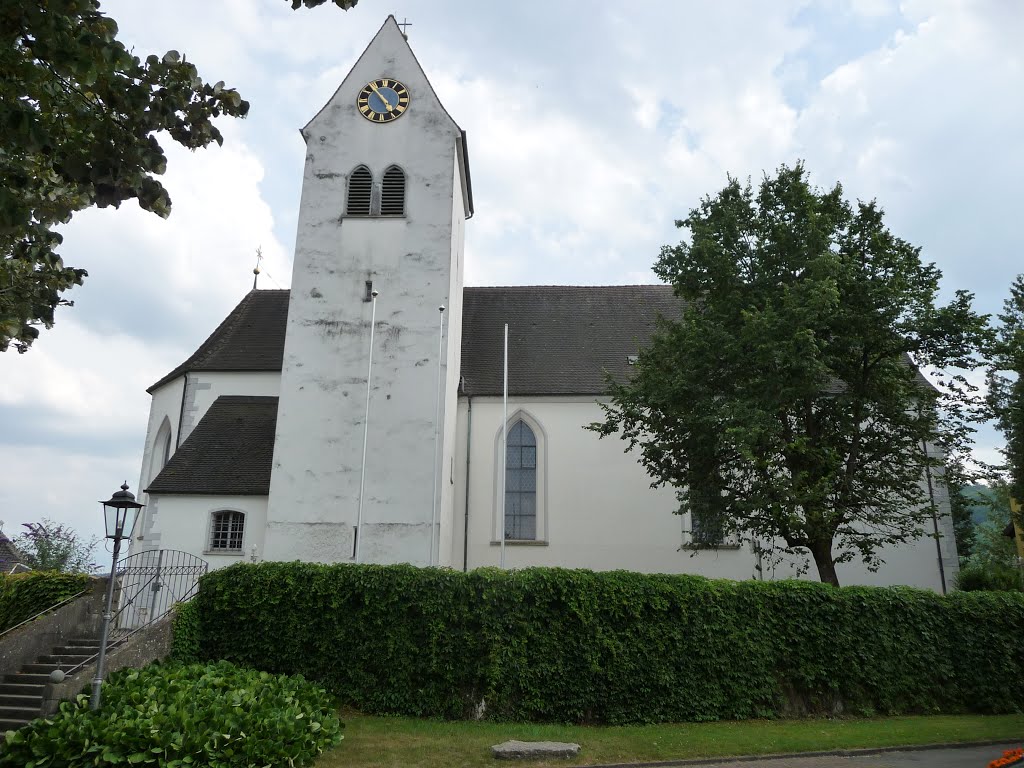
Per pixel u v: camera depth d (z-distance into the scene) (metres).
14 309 12.49
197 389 32.25
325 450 26.92
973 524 49.34
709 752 15.26
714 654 18.94
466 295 37.62
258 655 19.06
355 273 28.61
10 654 18.33
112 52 8.62
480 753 14.88
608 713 18.23
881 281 22.33
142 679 15.74
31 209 11.05
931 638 20.11
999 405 22.80
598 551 29.56
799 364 20.36
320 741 14.12
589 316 36.03
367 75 30.69
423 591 19.17
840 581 29.28
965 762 14.42
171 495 27.05
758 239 23.42
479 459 30.59
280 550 26.06
